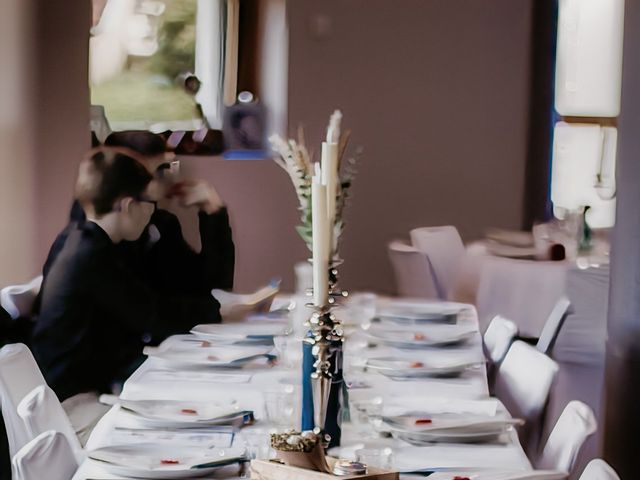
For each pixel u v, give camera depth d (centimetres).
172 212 554
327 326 205
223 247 526
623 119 438
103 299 375
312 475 178
